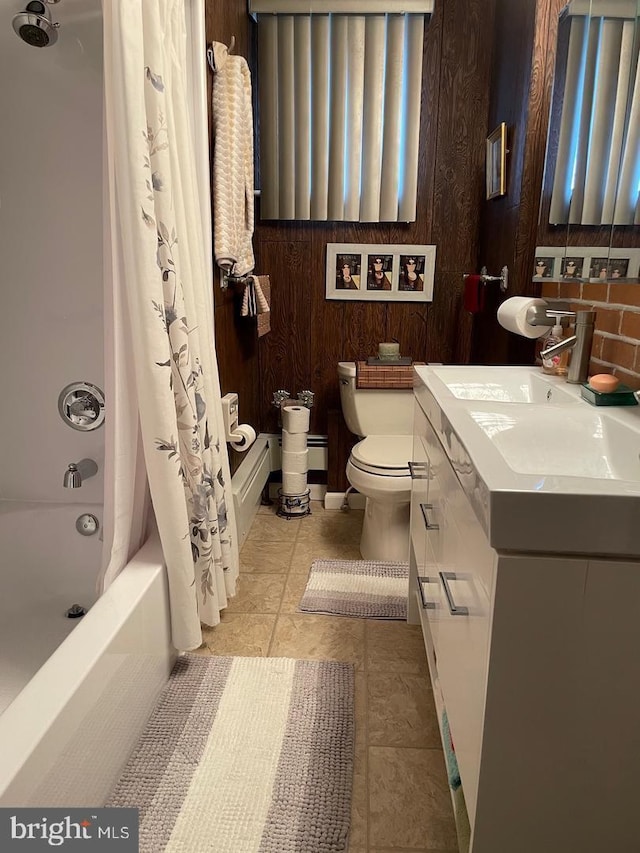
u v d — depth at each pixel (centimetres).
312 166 263
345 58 250
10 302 184
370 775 138
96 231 177
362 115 256
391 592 215
